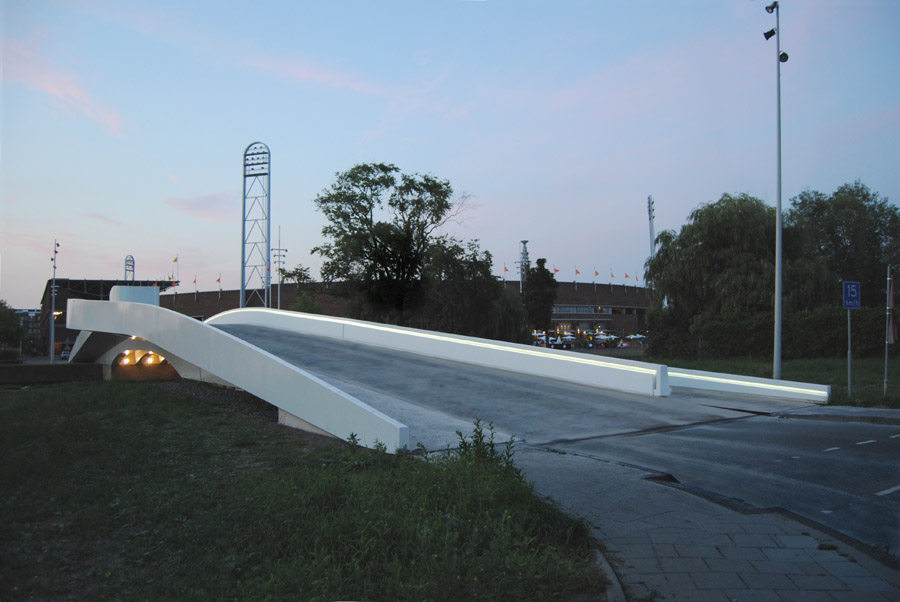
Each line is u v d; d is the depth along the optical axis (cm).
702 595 448
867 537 591
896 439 1110
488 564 457
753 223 3634
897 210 4569
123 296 3086
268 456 1012
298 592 438
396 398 1569
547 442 1130
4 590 480
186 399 1848
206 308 8075
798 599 442
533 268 6450
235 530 588
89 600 465
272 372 1407
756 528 608
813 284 3425
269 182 5834
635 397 1653
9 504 728
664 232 4094
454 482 650
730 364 3055
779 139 2370
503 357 2103
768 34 2402
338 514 573
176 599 455
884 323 2908
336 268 4881
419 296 4853
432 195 4950
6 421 1459
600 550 540
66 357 6988
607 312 9356
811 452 1009
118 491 787
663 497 716
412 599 415
